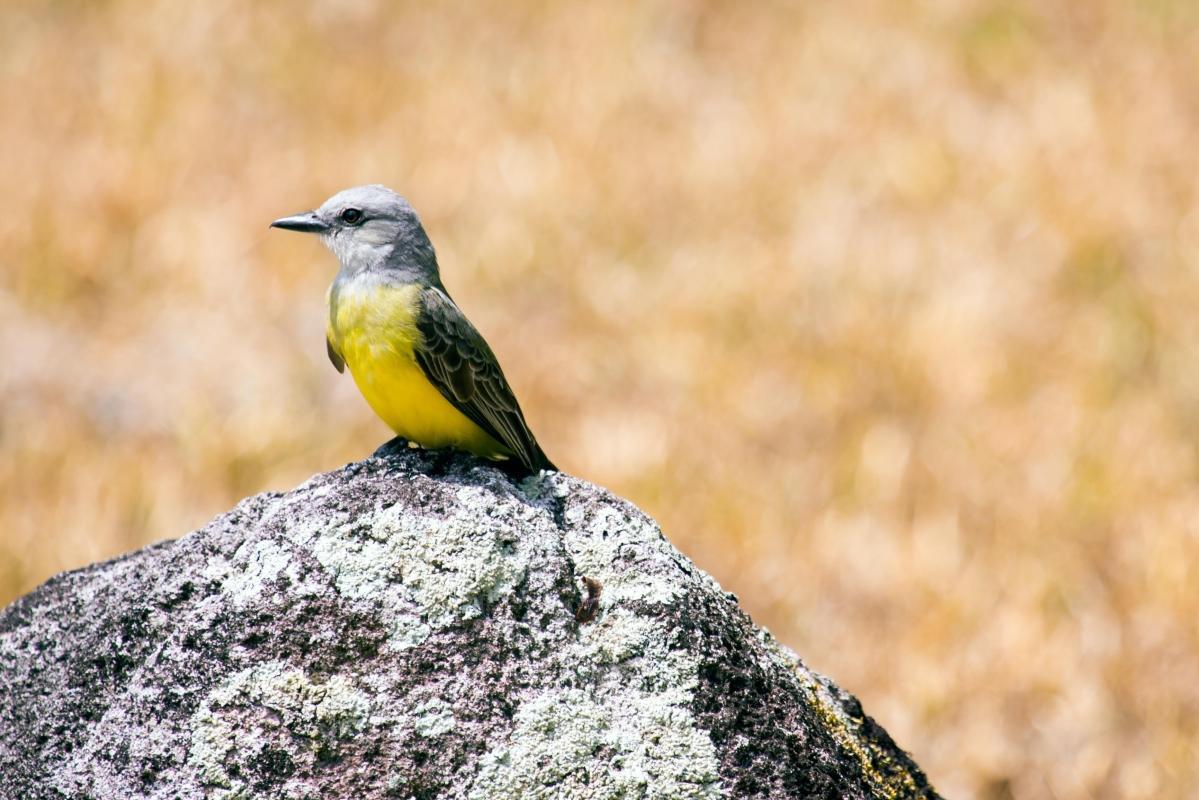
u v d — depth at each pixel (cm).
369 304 744
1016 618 1120
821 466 1328
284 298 1667
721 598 628
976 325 1523
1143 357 1511
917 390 1435
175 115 2033
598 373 1494
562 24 2270
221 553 599
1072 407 1412
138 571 626
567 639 574
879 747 657
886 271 1645
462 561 576
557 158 1912
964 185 1836
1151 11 2247
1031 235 1723
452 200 1841
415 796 543
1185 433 1402
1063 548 1216
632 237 1764
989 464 1330
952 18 2244
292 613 568
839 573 1184
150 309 1655
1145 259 1678
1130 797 998
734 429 1380
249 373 1525
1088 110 1967
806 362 1486
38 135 1983
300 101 2086
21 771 584
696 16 2278
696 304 1602
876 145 1939
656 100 2069
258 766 545
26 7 2342
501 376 764
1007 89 2053
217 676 560
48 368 1533
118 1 2353
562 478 645
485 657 564
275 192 1845
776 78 2112
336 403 1486
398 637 564
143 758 554
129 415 1468
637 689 570
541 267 1705
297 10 2330
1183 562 1176
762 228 1778
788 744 579
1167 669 1095
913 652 1102
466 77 2145
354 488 603
